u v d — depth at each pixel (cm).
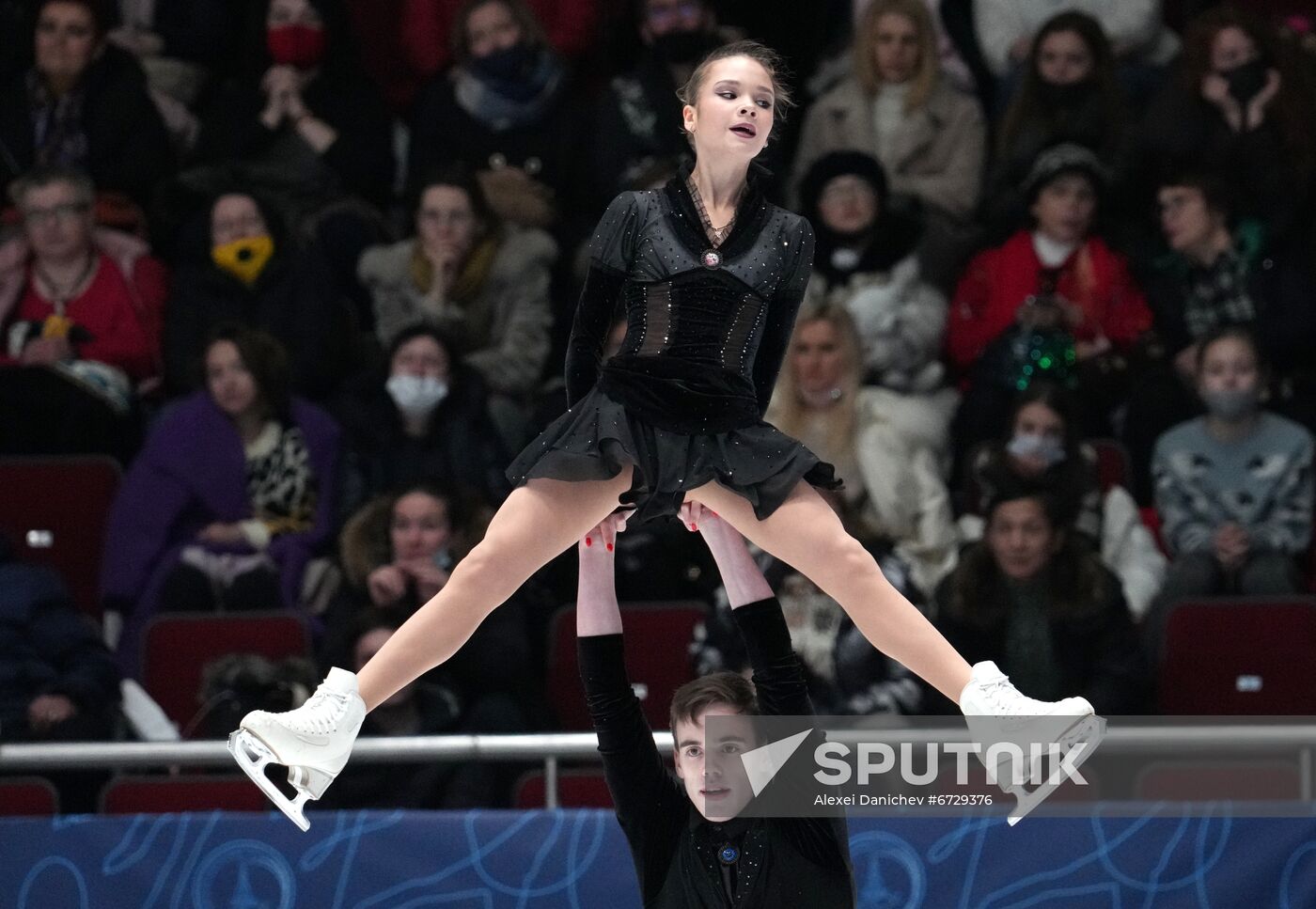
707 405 1255
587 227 2856
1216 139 2758
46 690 2109
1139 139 2803
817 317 2423
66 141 2903
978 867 1664
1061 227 2669
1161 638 2252
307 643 2280
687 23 2847
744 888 1382
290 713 1198
